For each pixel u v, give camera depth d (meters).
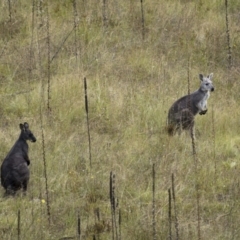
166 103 60.47
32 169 49.00
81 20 72.81
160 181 48.09
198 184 47.75
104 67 66.19
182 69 67.69
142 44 71.00
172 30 73.06
